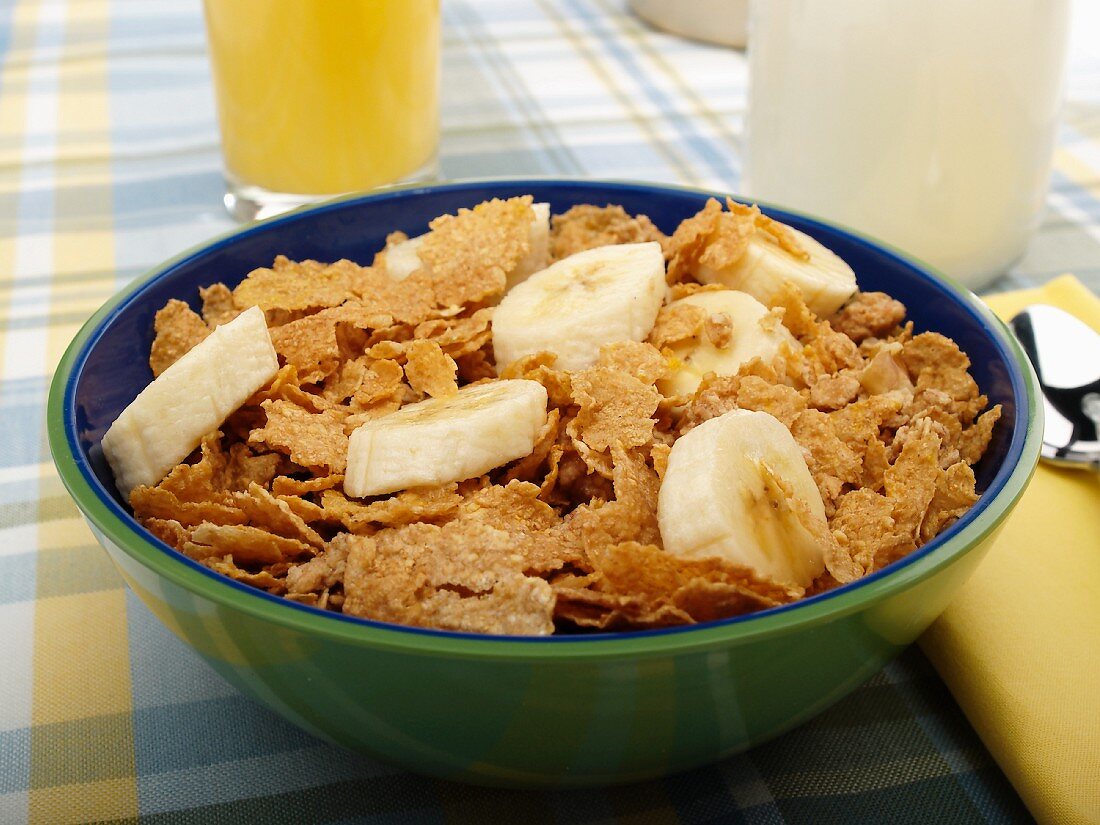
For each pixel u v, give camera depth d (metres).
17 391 0.27
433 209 0.25
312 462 0.19
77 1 0.50
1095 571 0.21
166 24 0.48
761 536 0.18
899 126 0.28
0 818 0.18
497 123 0.40
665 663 0.15
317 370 0.22
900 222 0.29
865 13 0.27
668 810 0.18
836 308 0.23
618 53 0.46
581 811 0.18
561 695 0.15
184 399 0.20
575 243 0.24
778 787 0.18
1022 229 0.30
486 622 0.17
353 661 0.15
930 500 0.19
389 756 0.17
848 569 0.17
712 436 0.18
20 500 0.24
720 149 0.38
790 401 0.20
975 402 0.21
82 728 0.19
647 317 0.22
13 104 0.41
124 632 0.21
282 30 0.31
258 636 0.15
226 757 0.19
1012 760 0.18
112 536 0.16
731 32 0.46
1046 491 0.23
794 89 0.28
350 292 0.23
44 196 0.35
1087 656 0.19
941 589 0.16
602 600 0.17
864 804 0.18
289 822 0.18
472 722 0.16
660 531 0.18
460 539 0.17
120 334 0.21
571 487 0.20
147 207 0.35
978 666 0.19
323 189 0.34
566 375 0.20
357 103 0.32
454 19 0.49
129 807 0.18
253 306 0.22
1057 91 0.28
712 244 0.23
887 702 0.20
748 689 0.16
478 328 0.22
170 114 0.41
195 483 0.19
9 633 0.21
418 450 0.19
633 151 0.38
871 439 0.20
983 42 0.26
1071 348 0.25
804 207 0.30
